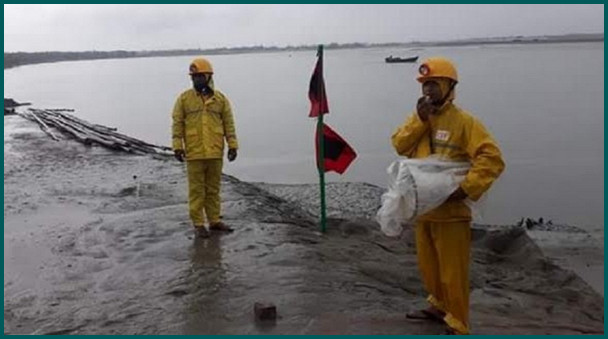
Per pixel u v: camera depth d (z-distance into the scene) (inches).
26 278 320.2
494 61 4087.1
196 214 377.4
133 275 319.0
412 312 255.1
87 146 839.7
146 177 601.0
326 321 255.3
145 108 1886.1
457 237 229.3
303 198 582.2
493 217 588.4
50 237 391.5
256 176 772.0
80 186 560.1
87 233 397.4
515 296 320.5
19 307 282.8
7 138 943.7
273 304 261.3
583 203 648.4
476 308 296.2
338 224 422.3
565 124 1273.4
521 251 399.9
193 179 375.9
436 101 226.5
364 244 381.7
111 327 257.8
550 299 323.9
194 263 331.9
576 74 2751.0
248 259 334.6
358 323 252.4
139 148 828.0
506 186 727.7
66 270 330.0
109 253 357.4
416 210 225.5
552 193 694.5
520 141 1071.6
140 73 4923.7
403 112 1546.5
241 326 253.0
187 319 262.7
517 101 1689.2
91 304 284.0
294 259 333.7
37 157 739.4
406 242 401.7
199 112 370.3
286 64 5467.5
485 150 218.5
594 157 916.6
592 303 321.4
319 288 293.1
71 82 3570.4
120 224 413.7
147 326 257.1
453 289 231.3
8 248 370.0
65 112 1557.6
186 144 373.1
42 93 2603.3
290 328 249.1
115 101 2145.7
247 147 1024.9
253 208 461.4
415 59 4658.0
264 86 2632.9
